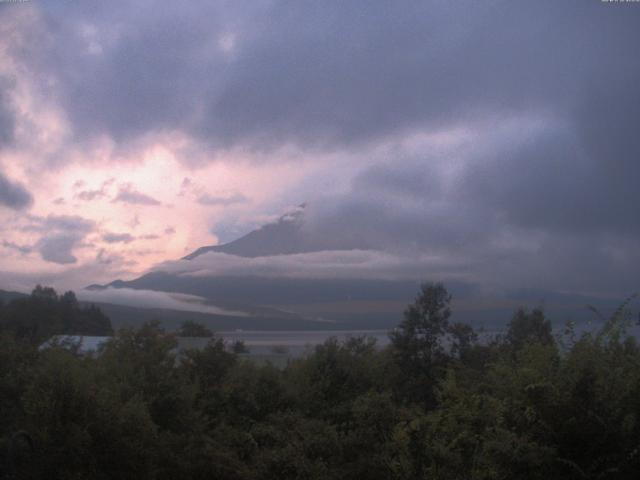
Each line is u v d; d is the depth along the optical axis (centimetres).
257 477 858
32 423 729
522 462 586
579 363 631
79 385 766
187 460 912
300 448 852
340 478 805
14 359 879
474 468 667
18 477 691
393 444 770
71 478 707
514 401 631
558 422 599
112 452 767
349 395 1233
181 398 997
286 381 1226
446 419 753
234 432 1004
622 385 620
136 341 1085
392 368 1520
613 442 586
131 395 930
